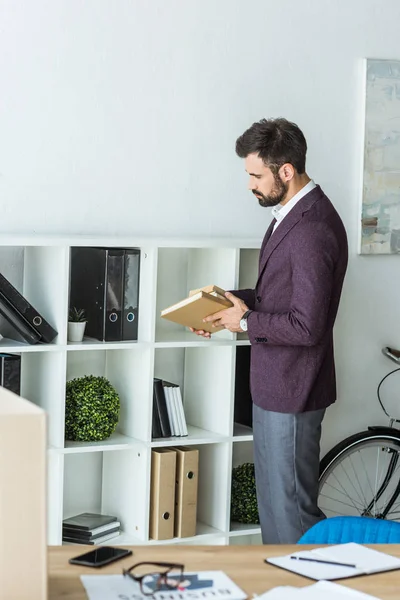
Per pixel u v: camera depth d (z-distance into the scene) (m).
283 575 1.70
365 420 3.98
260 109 3.60
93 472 3.49
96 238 3.08
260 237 3.65
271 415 3.00
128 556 1.77
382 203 3.88
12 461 1.37
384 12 3.82
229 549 1.84
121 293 3.14
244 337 3.42
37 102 3.20
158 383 3.28
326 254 2.87
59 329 3.00
